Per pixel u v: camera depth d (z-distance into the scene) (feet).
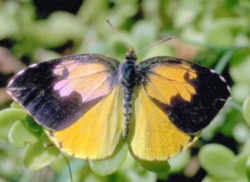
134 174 1.04
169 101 0.92
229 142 1.13
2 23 1.27
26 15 1.29
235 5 1.19
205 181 0.97
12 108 0.92
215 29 1.14
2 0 1.30
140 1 1.26
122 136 0.91
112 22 1.26
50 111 0.90
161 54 1.12
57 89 0.91
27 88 0.90
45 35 1.28
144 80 0.93
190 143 0.91
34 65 0.91
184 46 1.18
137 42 1.15
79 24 1.28
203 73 0.93
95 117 0.91
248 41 1.14
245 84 1.12
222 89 0.92
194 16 1.21
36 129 0.91
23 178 1.11
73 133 0.90
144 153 0.91
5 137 0.92
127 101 0.92
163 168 0.91
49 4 1.31
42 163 0.91
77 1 1.32
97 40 1.25
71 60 0.93
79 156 0.90
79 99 0.91
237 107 1.01
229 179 0.96
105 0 1.28
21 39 1.27
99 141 0.91
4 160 1.14
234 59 1.13
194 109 0.92
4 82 1.26
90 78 0.93
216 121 1.11
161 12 1.24
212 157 0.96
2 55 1.26
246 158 0.96
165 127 0.92
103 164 0.90
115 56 1.15
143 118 0.92
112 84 0.93
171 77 0.93
